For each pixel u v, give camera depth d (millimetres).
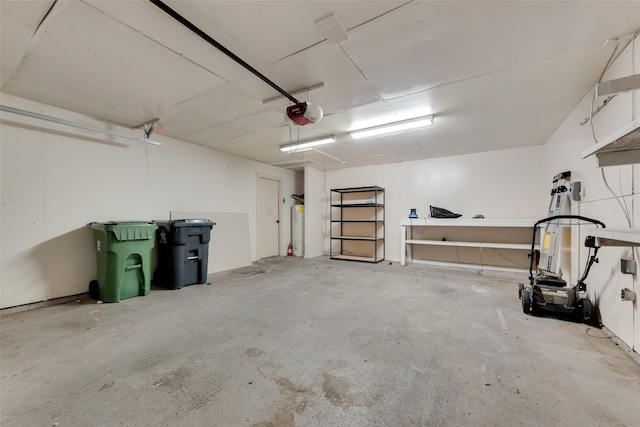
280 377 1556
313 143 4195
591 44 1860
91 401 1347
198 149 4492
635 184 1793
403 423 1202
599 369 1618
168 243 3484
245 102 2805
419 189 5566
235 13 1566
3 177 2594
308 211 6230
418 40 1826
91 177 3207
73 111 3039
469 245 4672
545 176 4312
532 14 1583
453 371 1611
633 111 1799
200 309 2705
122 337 2066
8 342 1975
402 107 2938
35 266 2771
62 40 1817
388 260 5848
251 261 5418
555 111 3035
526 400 1346
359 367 1660
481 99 2738
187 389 1445
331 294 3236
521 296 2760
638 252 1745
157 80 2365
